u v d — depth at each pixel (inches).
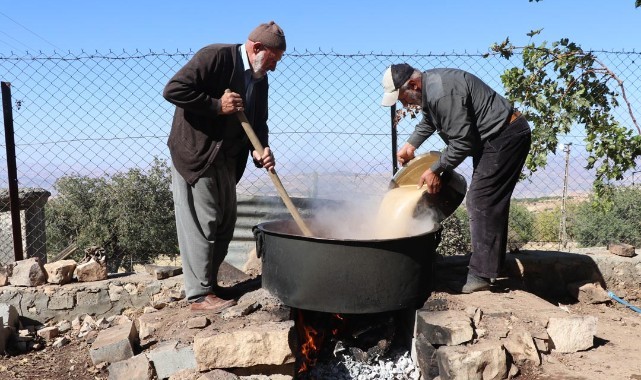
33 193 260.8
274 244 131.0
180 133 131.7
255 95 138.9
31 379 136.9
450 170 138.7
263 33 132.2
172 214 390.0
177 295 171.5
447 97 132.3
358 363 136.7
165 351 122.7
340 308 124.2
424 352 126.6
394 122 204.4
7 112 178.5
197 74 124.9
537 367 125.0
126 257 396.8
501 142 138.6
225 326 125.6
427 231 138.6
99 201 388.2
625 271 194.4
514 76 199.0
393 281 125.5
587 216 349.7
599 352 137.1
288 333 120.9
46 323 171.3
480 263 146.4
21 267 173.5
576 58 198.8
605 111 203.3
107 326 167.9
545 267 188.7
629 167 196.4
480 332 125.4
